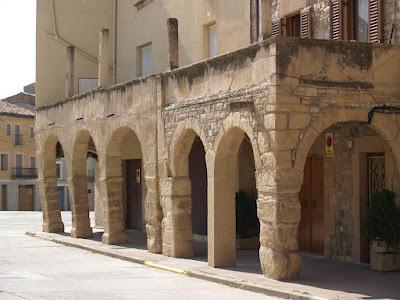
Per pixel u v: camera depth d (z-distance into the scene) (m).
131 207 27.59
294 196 13.16
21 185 70.12
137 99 19.27
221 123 15.03
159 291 12.90
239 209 19.23
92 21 28.02
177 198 17.45
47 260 18.30
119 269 16.34
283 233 13.14
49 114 25.94
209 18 20.97
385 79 13.63
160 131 18.05
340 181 15.98
